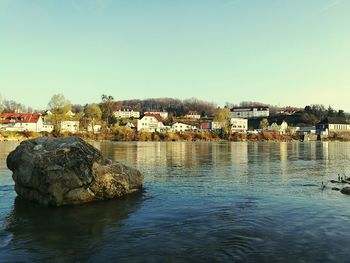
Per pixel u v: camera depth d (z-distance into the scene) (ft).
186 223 51.26
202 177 101.50
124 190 72.79
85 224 51.55
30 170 65.87
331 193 75.10
